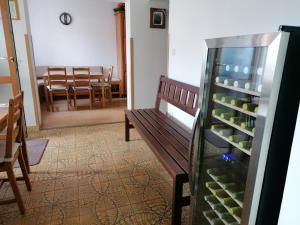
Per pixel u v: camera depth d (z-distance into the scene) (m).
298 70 0.79
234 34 1.69
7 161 1.64
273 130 0.84
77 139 3.20
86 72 5.34
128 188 2.08
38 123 3.52
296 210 0.75
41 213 1.76
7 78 3.06
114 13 6.02
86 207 1.83
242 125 1.09
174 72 2.85
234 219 1.23
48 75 4.63
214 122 1.32
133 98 4.14
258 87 0.95
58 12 5.64
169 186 2.11
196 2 2.21
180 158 1.66
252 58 0.99
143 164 2.50
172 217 1.57
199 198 1.39
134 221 1.69
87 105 5.22
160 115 2.76
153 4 3.83
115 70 6.47
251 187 0.91
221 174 1.31
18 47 3.20
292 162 0.76
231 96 1.20
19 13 3.10
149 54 4.02
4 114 1.86
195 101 2.11
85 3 5.81
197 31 2.23
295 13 1.21
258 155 0.87
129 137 3.20
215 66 1.24
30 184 2.03
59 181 2.18
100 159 2.62
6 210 1.80
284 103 0.81
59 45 5.84
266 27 1.39
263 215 0.95
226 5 1.76
